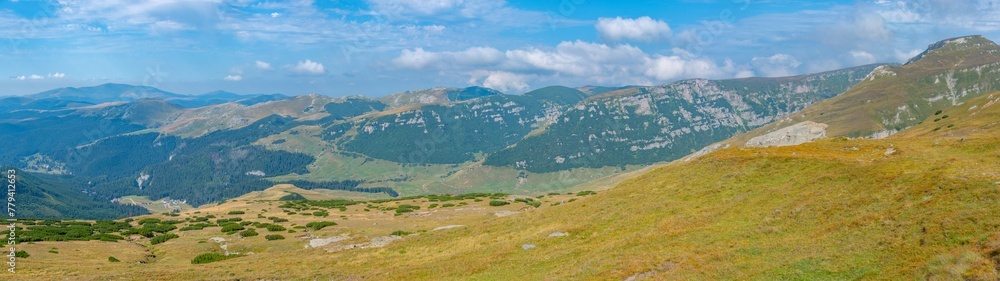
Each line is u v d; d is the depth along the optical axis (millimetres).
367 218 115438
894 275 27797
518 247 55719
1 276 51625
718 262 36688
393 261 58969
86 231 99188
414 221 101812
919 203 37250
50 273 54438
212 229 101062
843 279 29328
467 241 64625
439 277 47812
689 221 50875
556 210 73125
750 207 51156
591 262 43250
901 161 52812
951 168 43938
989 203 32688
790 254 35219
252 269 56812
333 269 55219
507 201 132125
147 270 56438
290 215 128625
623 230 54281
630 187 74125
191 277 52062
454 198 160875
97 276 51688
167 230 103875
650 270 37781
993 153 58125
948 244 28984
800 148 75562
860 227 36750
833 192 47219
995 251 25391
